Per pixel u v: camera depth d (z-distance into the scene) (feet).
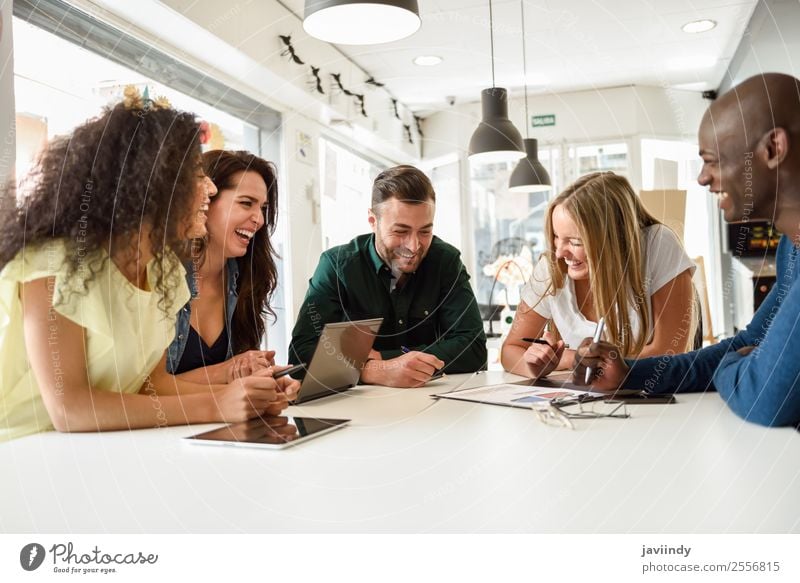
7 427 2.79
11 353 2.82
